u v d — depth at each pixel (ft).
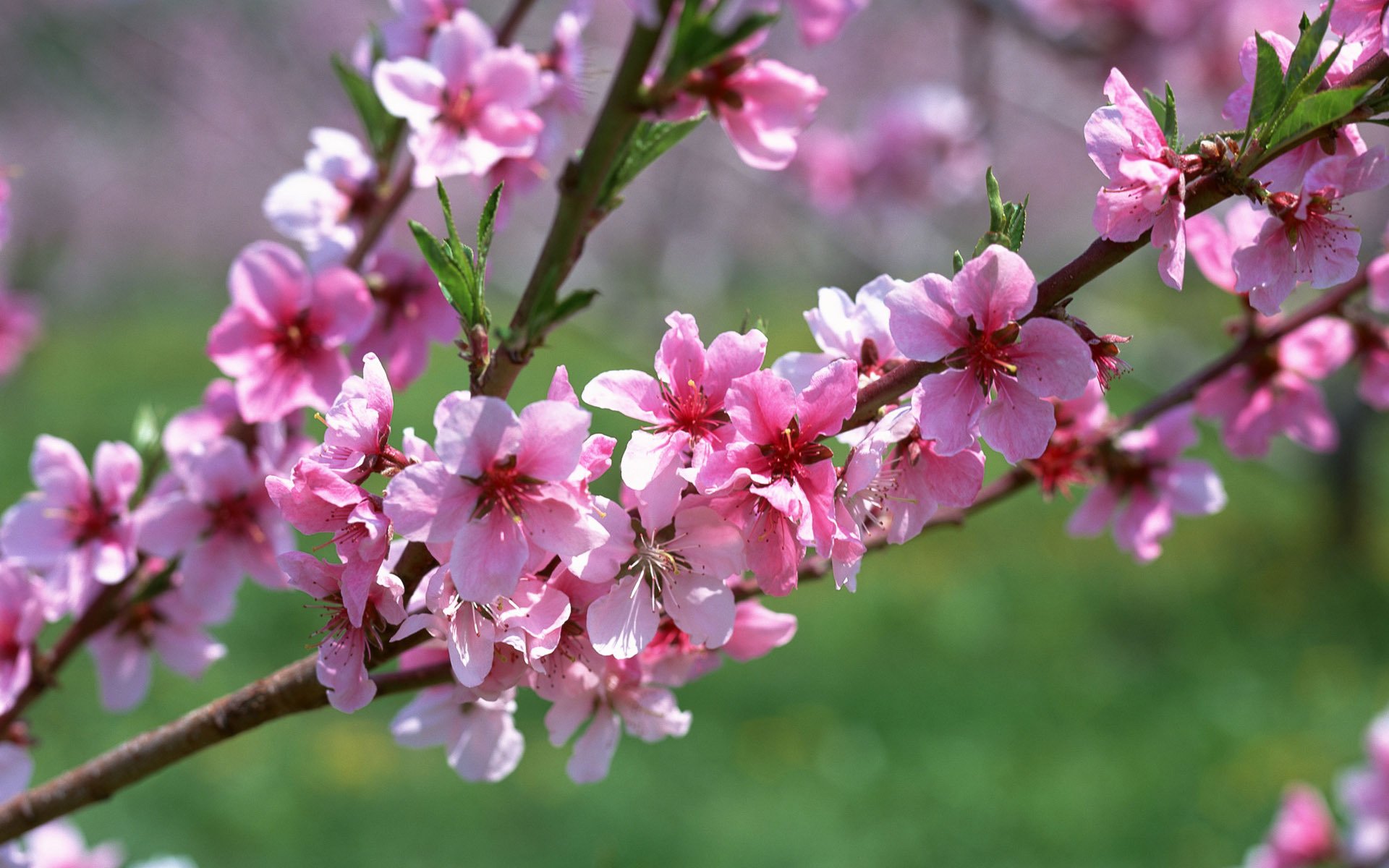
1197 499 5.15
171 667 4.94
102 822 18.49
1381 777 9.25
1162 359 13.01
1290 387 5.17
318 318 4.67
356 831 19.17
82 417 41.96
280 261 4.61
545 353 36.37
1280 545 30.63
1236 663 25.76
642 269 22.62
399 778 20.74
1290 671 25.31
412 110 4.02
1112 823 20.02
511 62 4.06
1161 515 5.18
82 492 4.62
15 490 33.91
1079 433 5.00
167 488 5.00
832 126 33.40
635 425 9.12
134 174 51.01
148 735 3.43
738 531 2.96
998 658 26.18
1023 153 39.37
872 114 19.88
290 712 3.34
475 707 3.70
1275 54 2.86
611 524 2.90
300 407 4.82
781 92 3.40
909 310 2.94
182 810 19.26
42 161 45.37
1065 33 15.05
